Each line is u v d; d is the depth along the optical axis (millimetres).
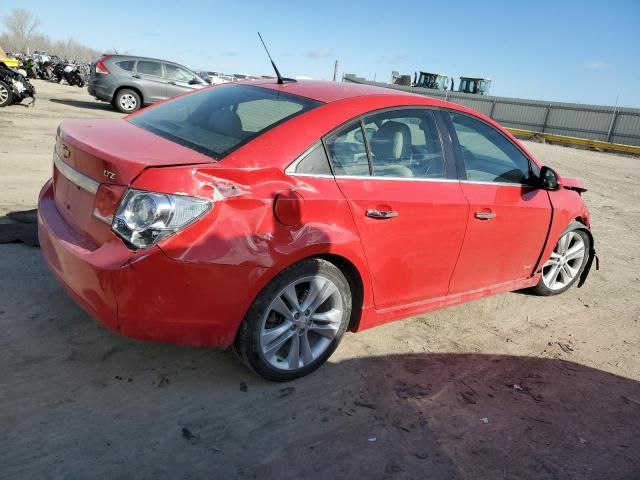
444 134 3645
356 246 3041
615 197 11102
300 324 3021
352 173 3096
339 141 3072
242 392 2965
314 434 2721
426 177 3473
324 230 2879
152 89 15469
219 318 2654
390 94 3473
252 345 2850
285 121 2992
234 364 3197
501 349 3895
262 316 2818
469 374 3488
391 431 2824
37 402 2658
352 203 3012
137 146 2791
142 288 2463
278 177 2777
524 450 2822
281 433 2695
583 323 4539
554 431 3012
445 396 3203
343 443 2688
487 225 3789
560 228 4535
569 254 4930
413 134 3461
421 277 3514
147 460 2402
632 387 3605
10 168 6883
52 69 27594
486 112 34281
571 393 3428
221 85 3869
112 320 2551
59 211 3047
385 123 3322
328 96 3295
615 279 5789
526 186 4176
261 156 2773
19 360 2949
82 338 3223
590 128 30781
